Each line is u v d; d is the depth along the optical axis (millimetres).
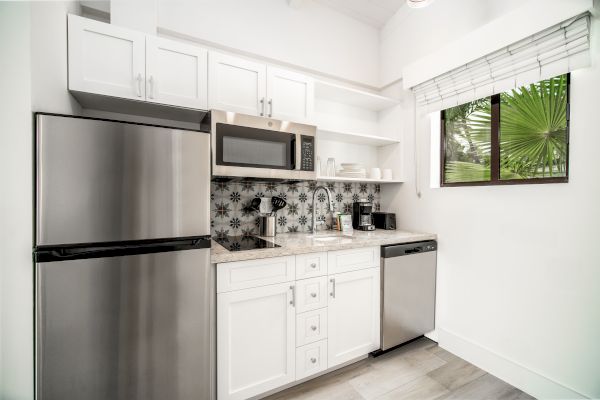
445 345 1999
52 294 940
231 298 1316
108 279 1028
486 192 1763
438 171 2170
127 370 1068
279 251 1422
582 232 1329
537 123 1652
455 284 1953
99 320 1016
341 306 1673
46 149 924
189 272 1188
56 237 941
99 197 1008
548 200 1458
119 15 1434
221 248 1446
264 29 2057
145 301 1098
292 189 2209
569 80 1394
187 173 1184
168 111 1572
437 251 2094
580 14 1277
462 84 1839
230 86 1612
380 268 1844
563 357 1397
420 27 2230
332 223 2389
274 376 1441
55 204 938
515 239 1606
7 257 904
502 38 1554
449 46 1861
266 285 1408
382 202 2664
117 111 1569
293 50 2186
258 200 1957
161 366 1134
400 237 1933
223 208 1915
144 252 1093
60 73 1151
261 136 1635
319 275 1575
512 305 1618
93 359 1008
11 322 917
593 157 1293
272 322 1437
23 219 915
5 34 878
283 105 1791
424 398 1481
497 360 1673
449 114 2178
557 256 1420
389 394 1508
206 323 1229
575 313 1355
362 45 2551
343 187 2500
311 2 2281
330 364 1624
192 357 1198
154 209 1110
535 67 1467
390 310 1845
